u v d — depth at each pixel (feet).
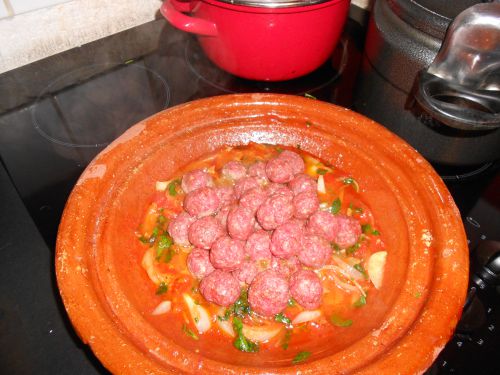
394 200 2.47
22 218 3.35
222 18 2.85
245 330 2.21
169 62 3.74
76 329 1.89
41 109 3.37
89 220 2.25
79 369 2.65
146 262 2.45
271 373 1.85
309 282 2.24
